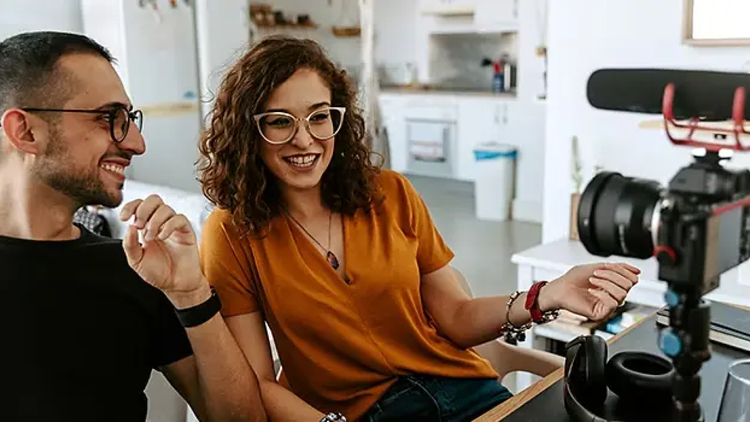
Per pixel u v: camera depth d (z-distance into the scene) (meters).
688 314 0.72
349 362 1.45
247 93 1.40
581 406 1.01
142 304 1.22
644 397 1.00
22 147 1.09
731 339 1.27
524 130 5.73
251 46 1.51
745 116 0.70
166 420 1.59
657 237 0.73
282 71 1.40
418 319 1.53
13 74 1.07
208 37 4.52
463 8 6.72
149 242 1.14
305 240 1.47
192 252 1.16
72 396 1.13
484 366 1.58
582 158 2.81
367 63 4.48
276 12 6.61
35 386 1.10
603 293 1.32
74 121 1.09
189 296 1.19
